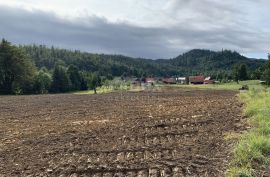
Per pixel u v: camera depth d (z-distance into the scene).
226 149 8.69
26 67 68.94
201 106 18.83
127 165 7.92
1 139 11.73
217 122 12.65
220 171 7.19
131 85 75.50
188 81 121.25
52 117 17.30
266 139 8.38
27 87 70.00
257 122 11.34
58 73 78.94
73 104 25.38
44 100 31.55
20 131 13.23
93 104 24.62
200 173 7.20
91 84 86.81
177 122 13.24
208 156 8.27
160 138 10.64
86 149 9.66
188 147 9.20
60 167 8.12
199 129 11.58
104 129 12.59
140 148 9.40
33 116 18.12
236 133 10.30
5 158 9.23
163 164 7.85
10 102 29.34
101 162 8.30
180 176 7.07
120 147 9.66
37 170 8.04
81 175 7.55
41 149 10.03
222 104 19.41
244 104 17.98
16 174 7.84
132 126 12.88
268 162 7.36
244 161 7.40
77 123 14.59
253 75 92.31
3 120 16.73
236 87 60.75
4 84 66.88
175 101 24.33
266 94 22.17
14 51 67.19
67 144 10.46
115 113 17.61
